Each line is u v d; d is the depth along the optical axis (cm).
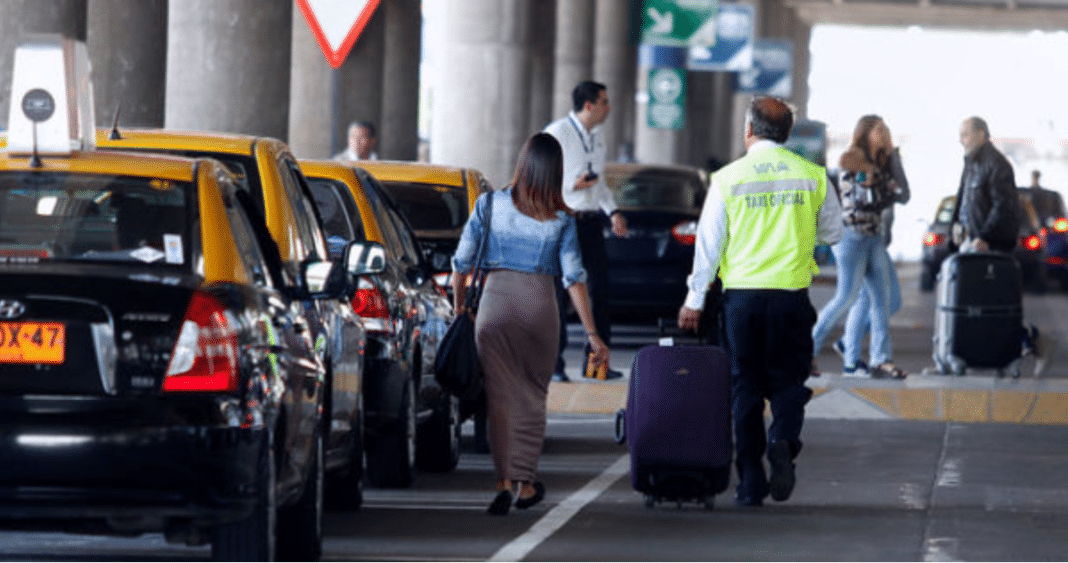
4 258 2584
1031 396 5431
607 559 3075
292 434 2745
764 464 4525
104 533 2544
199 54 6738
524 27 12531
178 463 2480
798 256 3684
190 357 2503
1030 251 13525
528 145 3619
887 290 5822
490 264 3603
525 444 3606
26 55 2731
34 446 2467
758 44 18812
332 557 3048
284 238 3141
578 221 5603
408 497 3853
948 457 4588
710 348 3653
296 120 11494
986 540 3341
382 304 3762
